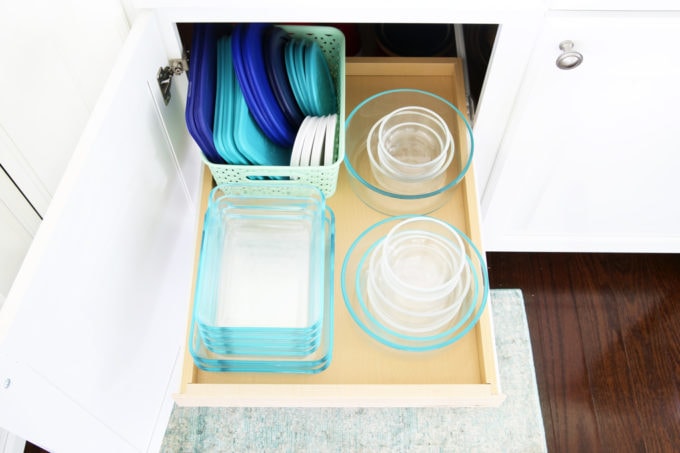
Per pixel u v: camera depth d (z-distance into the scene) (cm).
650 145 93
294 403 75
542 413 122
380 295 78
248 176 82
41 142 77
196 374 75
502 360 126
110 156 66
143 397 94
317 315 76
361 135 94
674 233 118
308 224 85
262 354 74
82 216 62
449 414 120
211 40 84
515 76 82
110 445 83
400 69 99
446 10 73
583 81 81
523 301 133
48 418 62
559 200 108
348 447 118
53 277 57
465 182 88
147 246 84
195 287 79
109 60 88
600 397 123
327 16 75
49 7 71
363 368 77
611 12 72
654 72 79
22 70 69
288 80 87
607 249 125
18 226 80
